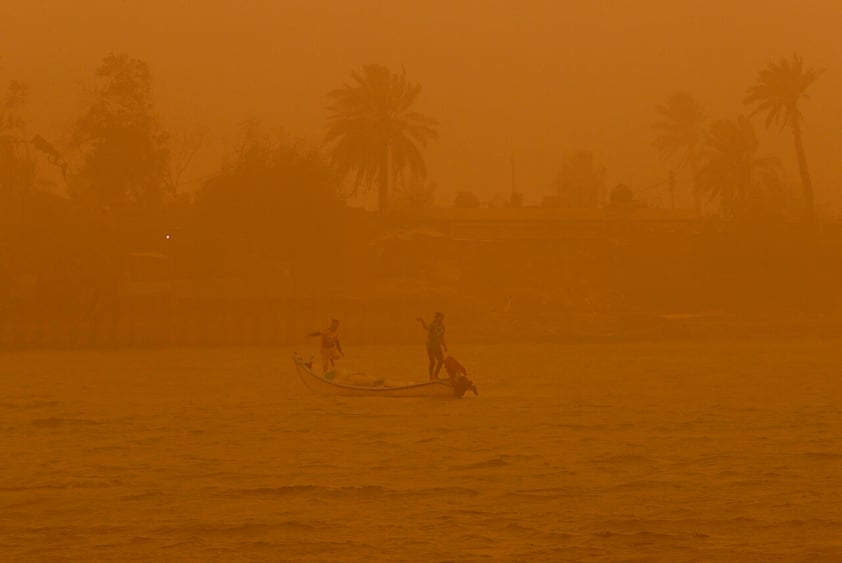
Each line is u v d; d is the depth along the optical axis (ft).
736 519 171.73
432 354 379.35
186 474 215.72
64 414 334.24
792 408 333.83
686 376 486.79
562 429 282.97
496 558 150.61
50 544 159.63
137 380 485.15
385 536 163.12
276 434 276.62
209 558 151.94
